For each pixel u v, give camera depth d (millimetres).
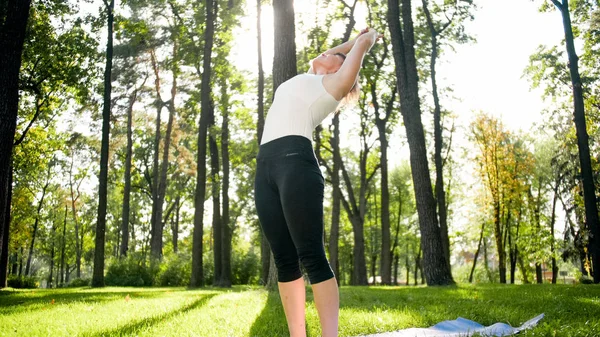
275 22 9734
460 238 40625
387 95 25516
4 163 7789
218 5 19000
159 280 23031
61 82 19125
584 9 19266
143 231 50875
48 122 23938
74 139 27156
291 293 2482
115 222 51000
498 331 3648
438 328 3973
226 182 20266
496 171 29047
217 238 19484
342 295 8438
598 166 23625
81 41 18781
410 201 42031
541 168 30922
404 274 68562
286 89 2500
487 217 33562
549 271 48688
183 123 29906
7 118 7844
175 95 28656
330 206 41219
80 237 52531
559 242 28438
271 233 2438
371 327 3963
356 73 2471
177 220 41531
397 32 14453
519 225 32656
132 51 25594
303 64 20281
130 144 29234
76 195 43844
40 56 17547
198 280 16969
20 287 25984
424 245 13234
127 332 4066
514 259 35844
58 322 5164
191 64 22078
